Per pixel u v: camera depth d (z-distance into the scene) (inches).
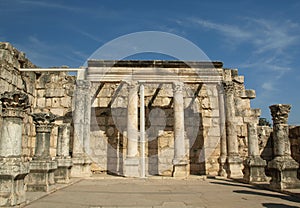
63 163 566.6
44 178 441.4
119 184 574.2
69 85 814.5
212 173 823.7
